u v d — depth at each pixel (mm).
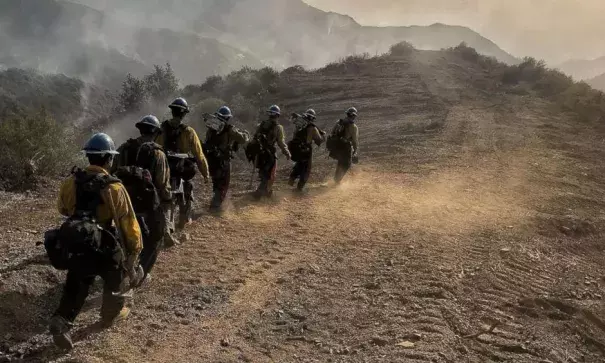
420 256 7152
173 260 6816
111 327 4965
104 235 4418
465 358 4555
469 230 8531
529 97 29516
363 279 6352
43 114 12375
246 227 8469
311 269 6625
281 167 14906
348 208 9906
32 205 9438
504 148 16781
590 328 5441
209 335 4906
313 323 5180
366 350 4652
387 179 12672
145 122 5852
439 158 15180
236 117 24250
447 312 5414
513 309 5617
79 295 4445
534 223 9008
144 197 5434
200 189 11500
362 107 27688
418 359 4473
